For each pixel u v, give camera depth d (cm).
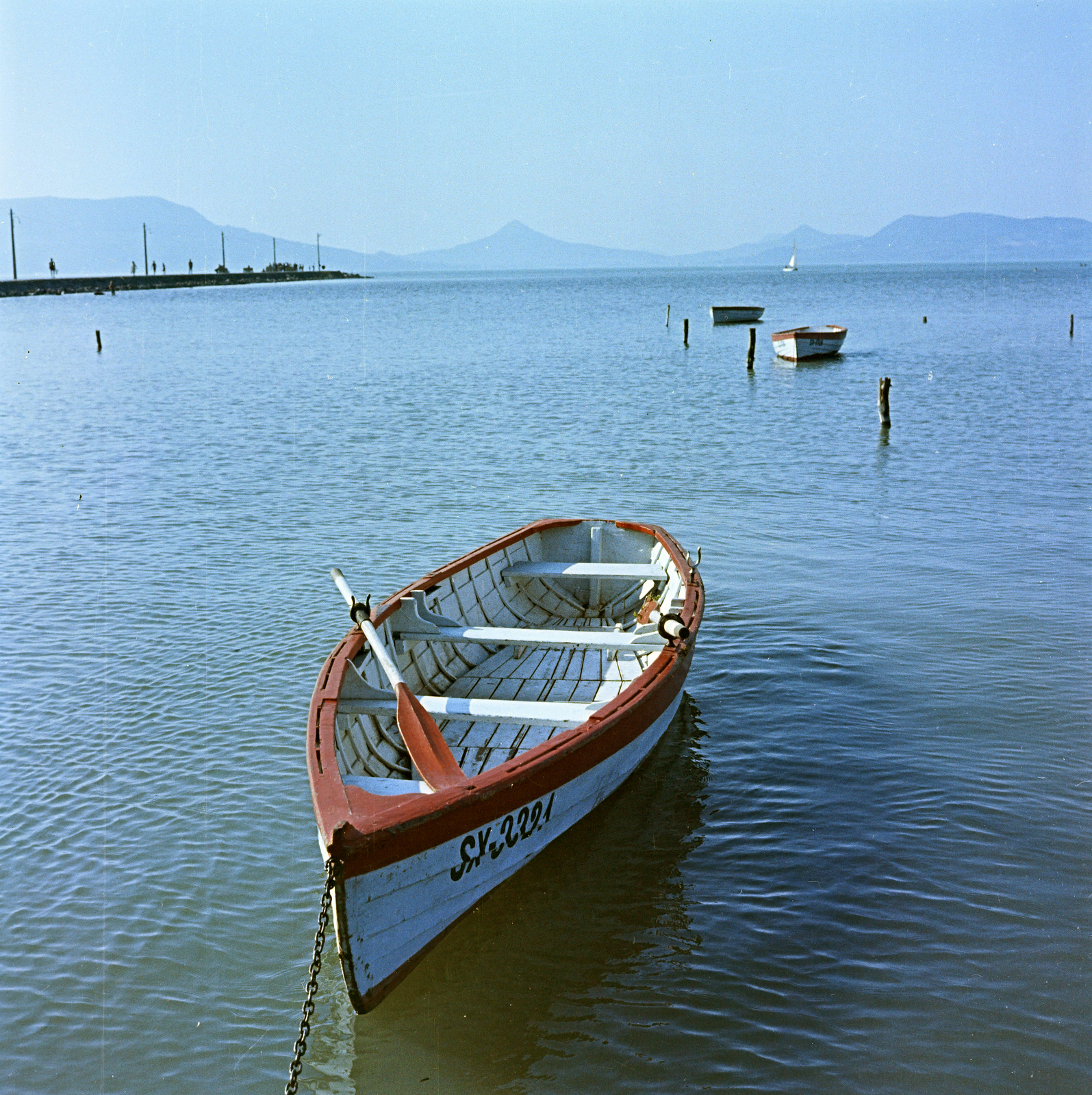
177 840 834
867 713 1045
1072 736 984
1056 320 6981
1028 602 1348
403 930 633
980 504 1905
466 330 7056
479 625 1123
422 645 1016
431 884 642
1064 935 704
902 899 750
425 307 10756
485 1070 607
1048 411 2994
